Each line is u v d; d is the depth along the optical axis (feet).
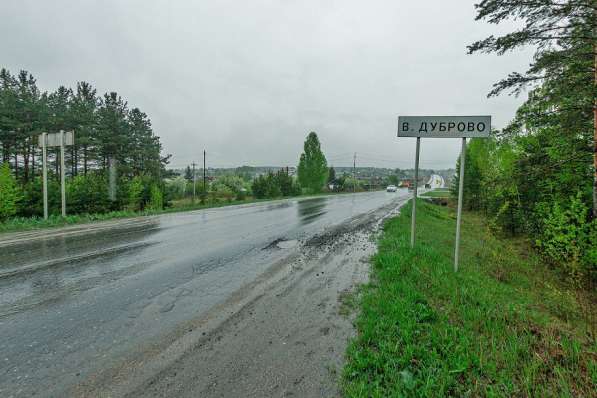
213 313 11.48
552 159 23.13
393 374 7.49
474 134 15.97
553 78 20.94
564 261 20.98
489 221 38.04
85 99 106.42
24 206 46.52
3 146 89.35
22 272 16.43
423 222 39.88
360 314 11.14
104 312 11.55
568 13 17.95
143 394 7.05
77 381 7.54
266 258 19.81
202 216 45.11
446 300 12.20
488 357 8.24
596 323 11.71
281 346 9.06
